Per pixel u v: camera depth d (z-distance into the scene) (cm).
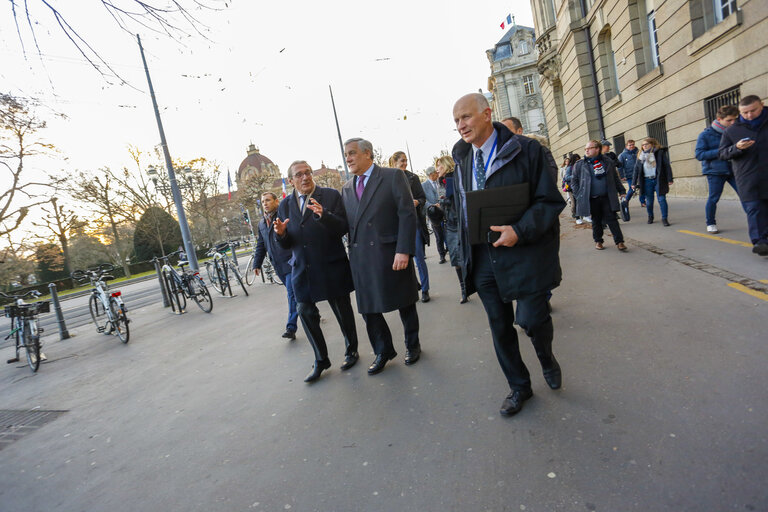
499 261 246
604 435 222
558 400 263
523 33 4725
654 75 1070
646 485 185
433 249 1068
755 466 183
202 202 3650
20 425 409
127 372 516
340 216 385
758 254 473
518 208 235
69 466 309
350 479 231
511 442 233
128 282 2753
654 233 714
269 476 249
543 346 266
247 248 3809
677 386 253
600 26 1398
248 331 604
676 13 945
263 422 318
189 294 832
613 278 496
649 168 789
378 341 367
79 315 1252
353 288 393
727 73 807
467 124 246
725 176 595
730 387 241
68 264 3259
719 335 305
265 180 4866
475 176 258
